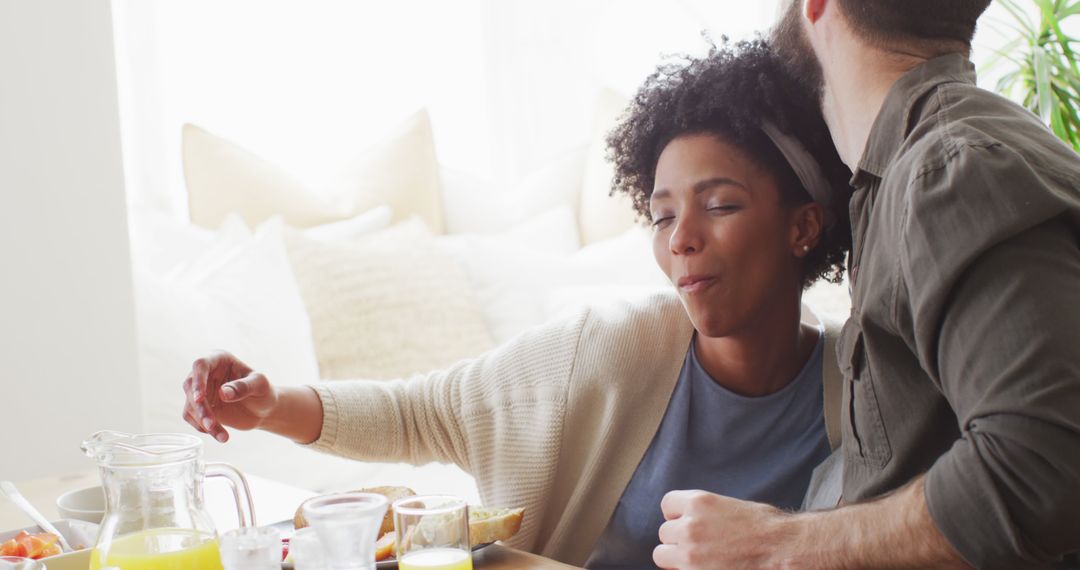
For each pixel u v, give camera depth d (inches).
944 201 34.0
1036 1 98.0
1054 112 92.9
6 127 83.5
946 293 33.8
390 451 54.7
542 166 141.1
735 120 48.7
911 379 39.1
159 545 35.2
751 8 139.8
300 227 118.0
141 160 116.0
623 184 57.9
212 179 116.0
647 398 53.9
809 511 38.7
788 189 50.4
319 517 32.6
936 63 39.3
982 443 33.1
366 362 104.9
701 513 39.4
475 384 55.4
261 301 100.8
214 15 123.6
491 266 119.8
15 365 84.0
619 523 54.4
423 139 129.6
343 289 107.3
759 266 50.1
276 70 128.3
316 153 131.3
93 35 86.9
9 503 59.1
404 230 117.6
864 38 40.4
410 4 138.2
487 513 45.6
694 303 49.9
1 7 83.2
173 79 120.9
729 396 52.7
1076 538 32.8
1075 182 34.5
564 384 53.9
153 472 35.5
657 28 144.9
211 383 49.3
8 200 83.7
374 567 33.8
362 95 134.8
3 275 83.4
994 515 32.8
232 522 52.3
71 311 86.3
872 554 35.9
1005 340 32.5
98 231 87.4
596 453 53.7
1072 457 31.6
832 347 53.2
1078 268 32.8
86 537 43.8
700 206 49.8
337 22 132.7
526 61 146.2
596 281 122.4
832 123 44.0
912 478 38.4
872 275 38.2
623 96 139.9
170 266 108.1
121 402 88.3
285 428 51.5
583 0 147.4
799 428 53.0
